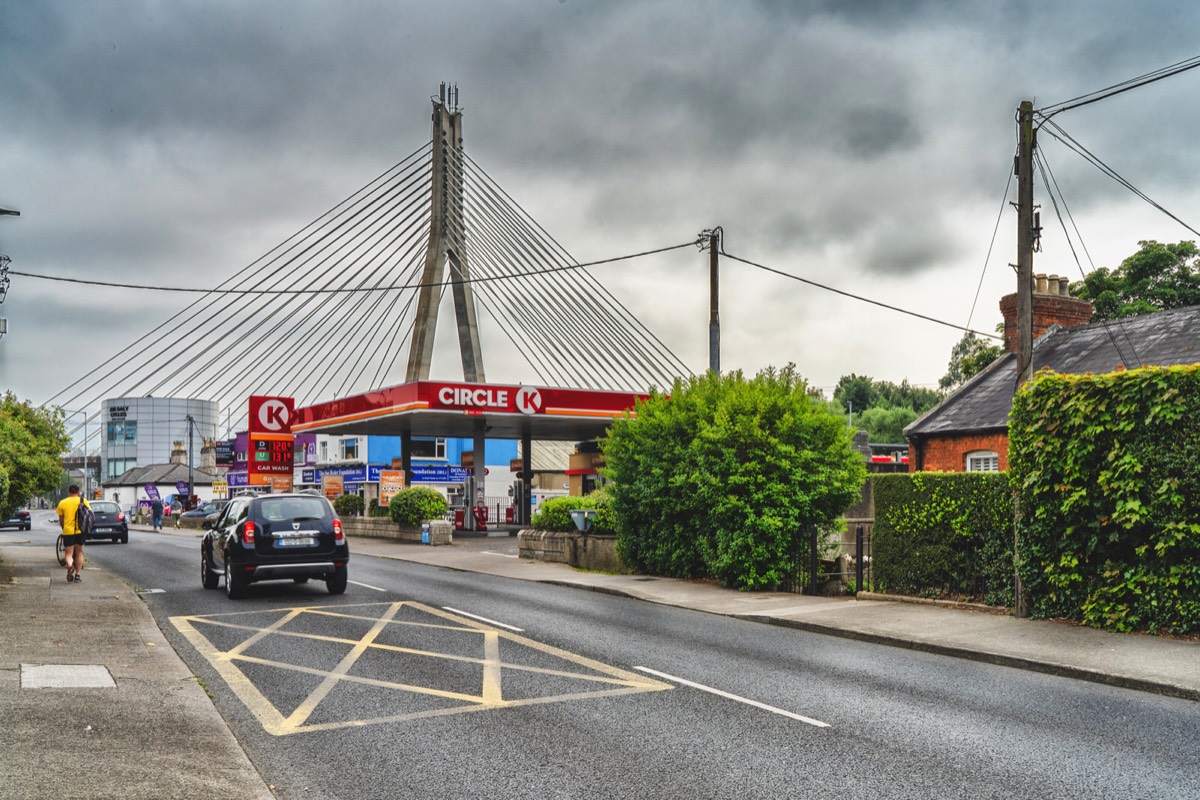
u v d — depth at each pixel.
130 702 7.71
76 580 18.34
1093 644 10.64
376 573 21.06
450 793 5.68
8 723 6.79
